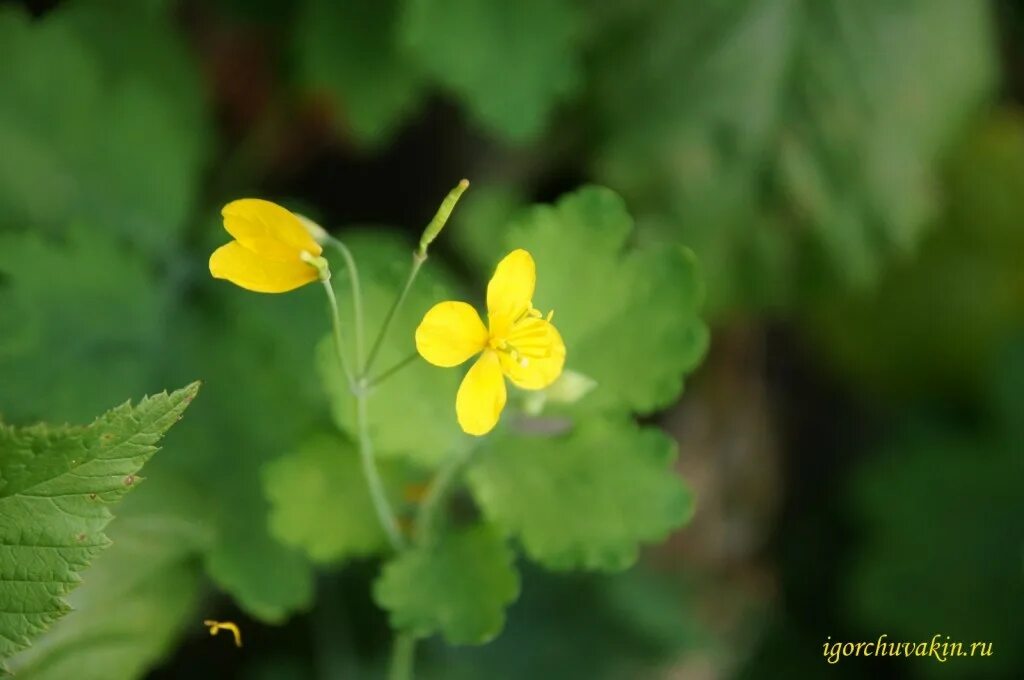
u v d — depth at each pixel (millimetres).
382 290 434
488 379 418
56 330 467
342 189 612
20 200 478
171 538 457
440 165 606
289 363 480
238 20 539
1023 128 670
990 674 557
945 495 587
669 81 535
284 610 459
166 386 475
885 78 538
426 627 435
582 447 438
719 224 542
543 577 523
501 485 439
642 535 437
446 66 497
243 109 601
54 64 483
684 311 438
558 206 438
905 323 664
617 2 533
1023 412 593
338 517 441
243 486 468
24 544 407
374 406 434
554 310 438
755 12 535
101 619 447
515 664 516
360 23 520
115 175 487
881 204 542
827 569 645
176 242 491
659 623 527
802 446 700
